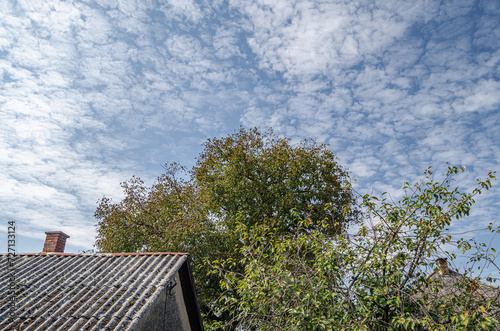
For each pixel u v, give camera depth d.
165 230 18.64
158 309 7.95
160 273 8.43
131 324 6.35
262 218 18.30
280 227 17.52
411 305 6.86
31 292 7.74
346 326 6.32
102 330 6.23
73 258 10.08
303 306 6.73
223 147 20.75
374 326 6.82
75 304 7.10
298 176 19.47
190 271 9.29
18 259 10.20
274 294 7.20
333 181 19.42
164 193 21.64
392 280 6.68
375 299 6.64
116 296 7.46
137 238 20.22
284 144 20.56
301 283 7.02
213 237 19.19
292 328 6.81
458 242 6.89
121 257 9.91
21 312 6.84
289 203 17.77
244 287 7.62
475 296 6.38
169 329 8.31
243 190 19.22
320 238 7.47
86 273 8.70
